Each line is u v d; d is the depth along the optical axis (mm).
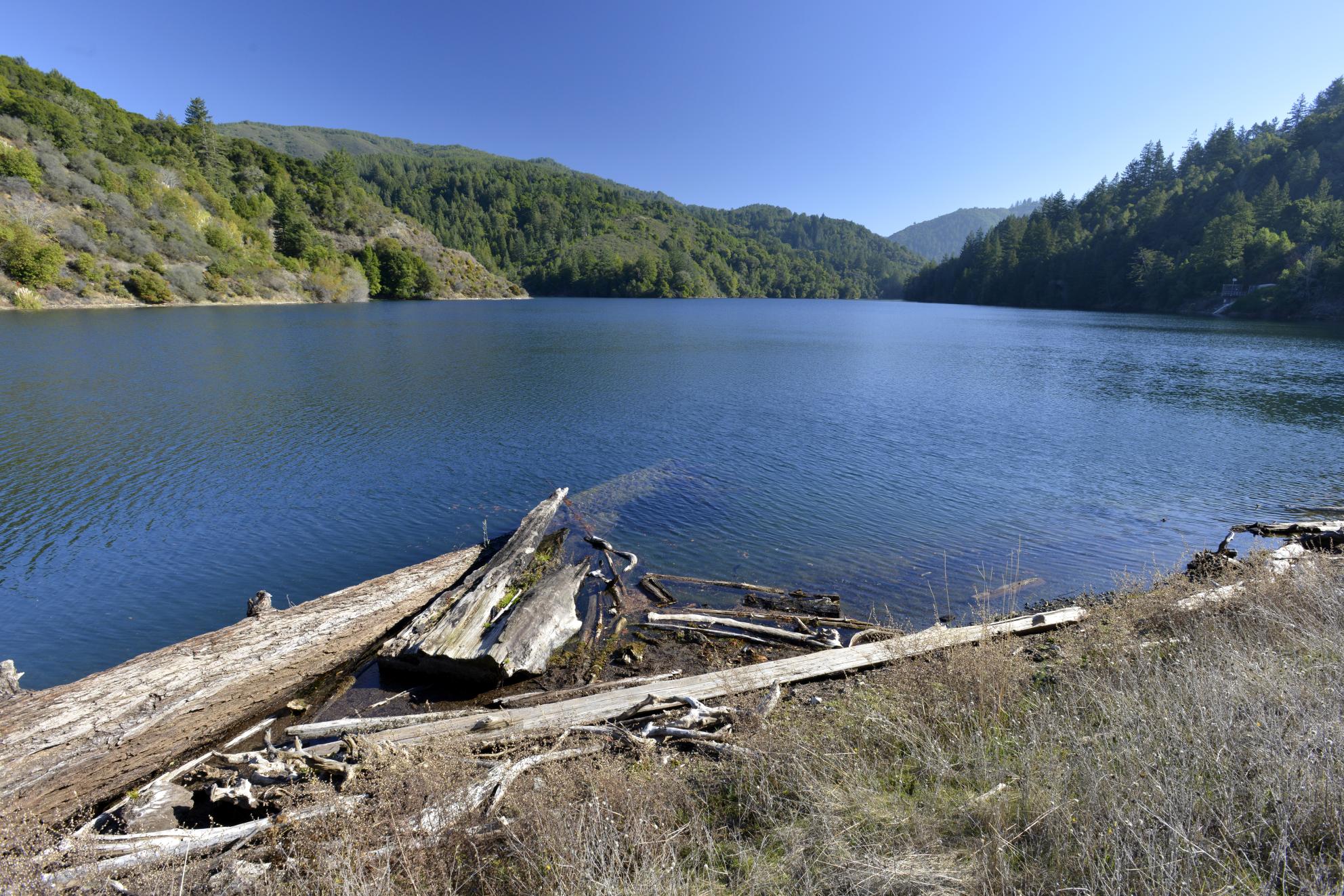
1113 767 4574
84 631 9719
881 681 7227
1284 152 121375
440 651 8211
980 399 29375
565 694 7738
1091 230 150625
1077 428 23609
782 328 75312
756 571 11906
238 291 90000
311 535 13320
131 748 6375
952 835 4273
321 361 37344
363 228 137875
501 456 19094
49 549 12414
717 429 23016
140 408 23766
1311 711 4902
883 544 13188
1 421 21219
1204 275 105188
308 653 8164
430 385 30312
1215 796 4152
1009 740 5348
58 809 5832
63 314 61625
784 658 8617
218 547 12688
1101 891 3500
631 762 5762
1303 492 16641
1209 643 6875
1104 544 13336
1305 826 3797
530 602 9641
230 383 29312
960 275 182375
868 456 19656
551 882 3963
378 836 4562
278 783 5562
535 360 40719
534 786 5172
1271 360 43875
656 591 10945
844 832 4273
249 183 129500
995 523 14406
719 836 4625
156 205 90688
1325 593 7777
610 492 15836
